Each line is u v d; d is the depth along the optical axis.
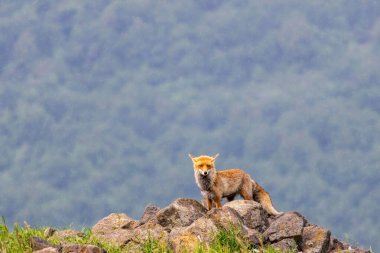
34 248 44.88
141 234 51.12
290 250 49.91
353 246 53.12
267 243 50.66
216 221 49.62
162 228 52.22
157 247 48.72
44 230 53.16
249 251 47.62
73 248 44.22
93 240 49.78
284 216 52.06
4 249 44.38
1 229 49.41
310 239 51.19
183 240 48.25
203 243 47.75
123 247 49.78
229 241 48.22
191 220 53.16
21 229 48.53
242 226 49.69
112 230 53.97
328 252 51.56
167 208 53.69
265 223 53.38
